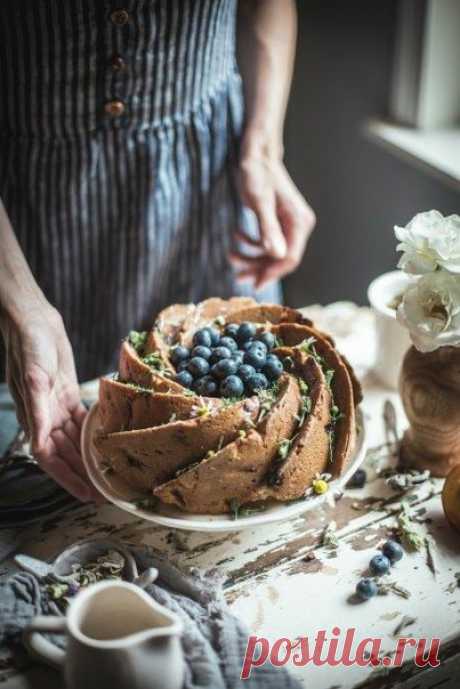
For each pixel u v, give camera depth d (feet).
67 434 3.01
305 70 5.49
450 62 4.70
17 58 3.33
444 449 3.06
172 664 2.31
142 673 2.26
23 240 3.77
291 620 2.65
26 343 2.87
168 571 2.71
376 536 2.89
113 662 2.22
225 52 3.74
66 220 3.73
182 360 2.92
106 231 3.80
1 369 3.85
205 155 3.80
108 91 3.44
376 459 3.15
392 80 5.01
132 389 2.79
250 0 3.87
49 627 2.42
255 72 3.88
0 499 2.91
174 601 2.61
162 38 3.38
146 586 2.64
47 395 2.84
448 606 2.68
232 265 4.13
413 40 4.67
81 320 4.05
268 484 2.71
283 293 6.52
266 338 2.96
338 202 5.82
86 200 3.70
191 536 2.90
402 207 5.18
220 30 3.59
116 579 2.71
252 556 2.83
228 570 2.79
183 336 3.02
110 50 3.33
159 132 3.63
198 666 2.44
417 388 2.96
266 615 2.66
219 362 2.83
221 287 4.18
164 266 4.02
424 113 4.83
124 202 3.74
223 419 2.67
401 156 4.75
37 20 3.22
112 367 4.22
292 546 2.86
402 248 2.83
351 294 6.05
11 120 3.50
